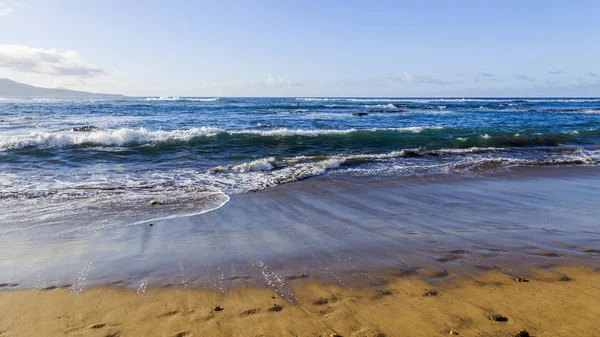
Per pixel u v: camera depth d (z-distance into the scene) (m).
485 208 6.33
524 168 10.09
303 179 8.41
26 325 2.79
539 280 3.54
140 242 4.57
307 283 3.49
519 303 3.09
